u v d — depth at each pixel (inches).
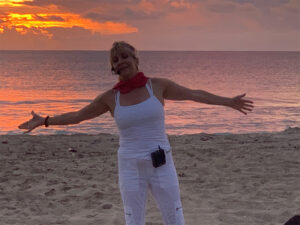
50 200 237.0
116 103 114.4
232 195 242.7
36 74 3297.2
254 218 203.9
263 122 828.0
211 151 374.9
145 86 114.4
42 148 395.5
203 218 205.2
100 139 451.5
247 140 440.5
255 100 1322.6
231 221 200.4
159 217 207.5
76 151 382.0
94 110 119.8
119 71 113.4
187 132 711.7
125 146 114.8
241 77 2913.4
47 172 301.1
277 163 324.2
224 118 871.7
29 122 123.7
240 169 306.0
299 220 142.3
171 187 114.2
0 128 722.8
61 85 2105.1
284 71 3878.0
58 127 705.0
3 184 268.4
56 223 200.4
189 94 117.7
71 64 6038.4
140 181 114.0
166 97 119.4
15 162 332.5
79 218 206.5
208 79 2723.9
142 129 112.6
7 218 206.8
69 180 279.0
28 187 262.5
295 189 253.4
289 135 477.4
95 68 4645.7
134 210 115.8
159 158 111.6
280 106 1128.8
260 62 7249.0
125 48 112.5
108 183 272.8
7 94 1550.2
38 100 1306.6
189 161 336.8
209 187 262.4
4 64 5753.0
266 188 255.8
